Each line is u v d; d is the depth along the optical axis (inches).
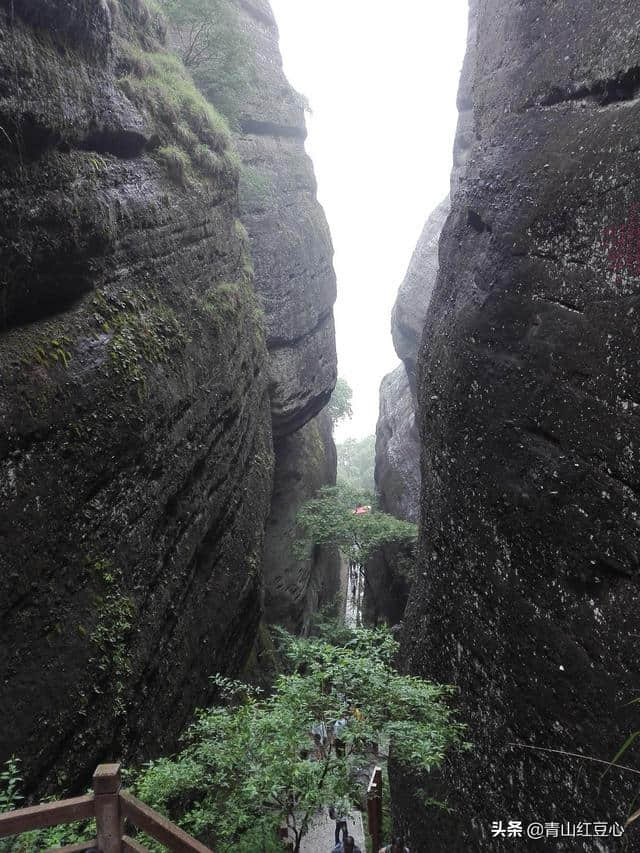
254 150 666.2
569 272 242.7
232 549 394.3
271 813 201.0
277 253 643.5
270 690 497.7
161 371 291.1
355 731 206.4
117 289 273.0
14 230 207.6
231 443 400.2
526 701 240.8
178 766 203.8
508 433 264.1
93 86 257.0
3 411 200.2
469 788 269.0
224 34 561.0
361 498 800.3
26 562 204.5
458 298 325.1
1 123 197.0
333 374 745.6
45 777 205.9
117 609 247.3
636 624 194.7
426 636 324.8
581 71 254.7
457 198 361.4
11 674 197.2
